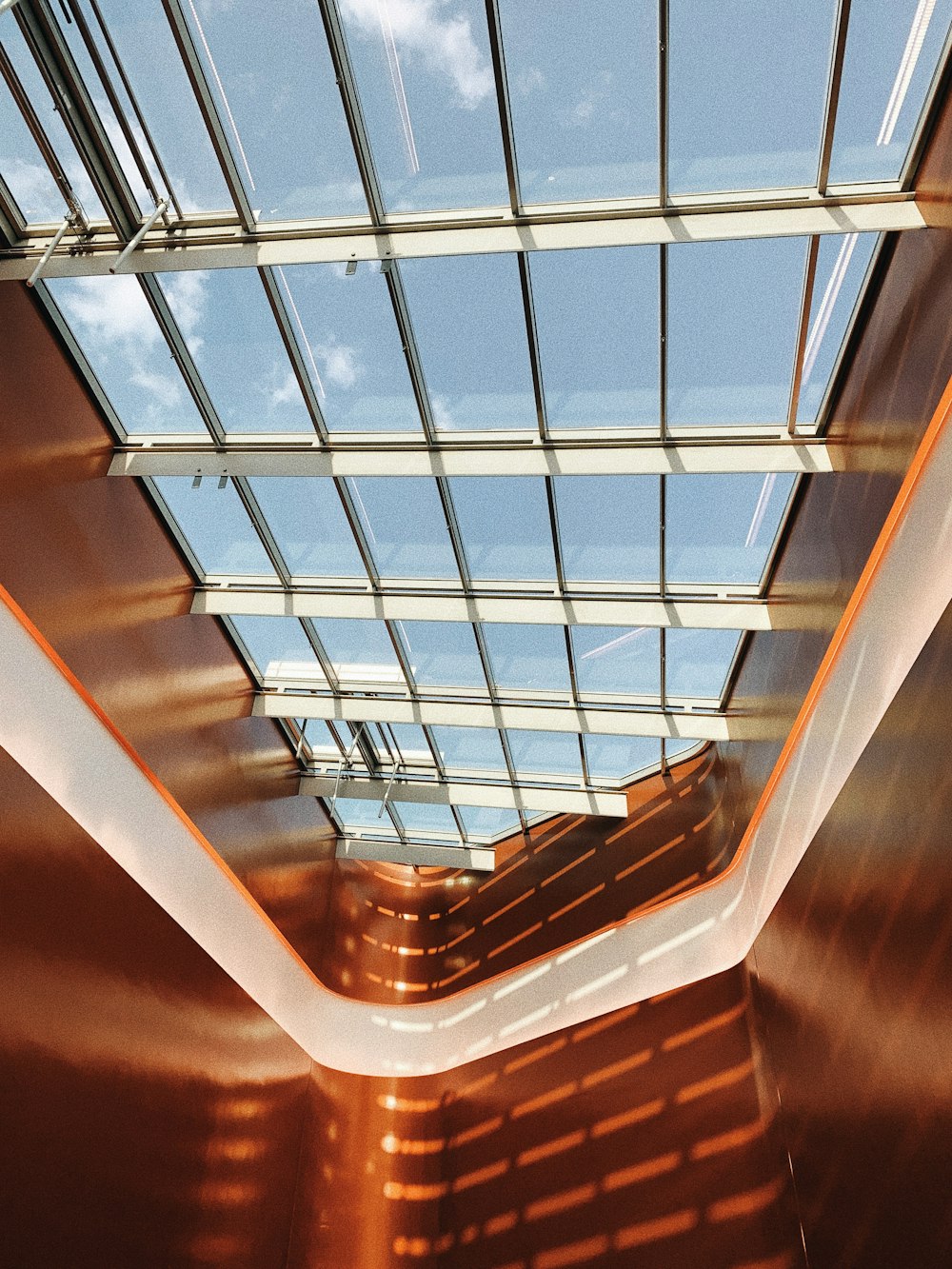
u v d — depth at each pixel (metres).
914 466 8.77
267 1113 14.59
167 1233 11.39
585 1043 15.31
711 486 12.24
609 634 15.02
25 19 8.48
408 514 13.03
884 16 7.62
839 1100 10.38
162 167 9.48
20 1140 8.89
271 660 16.36
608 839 19.02
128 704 12.11
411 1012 18.25
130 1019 10.98
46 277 9.94
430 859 20.80
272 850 17.09
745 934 13.84
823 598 11.51
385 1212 15.73
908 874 8.90
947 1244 7.88
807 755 11.85
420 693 16.58
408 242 9.49
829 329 10.26
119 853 11.16
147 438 12.25
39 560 10.41
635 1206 13.23
